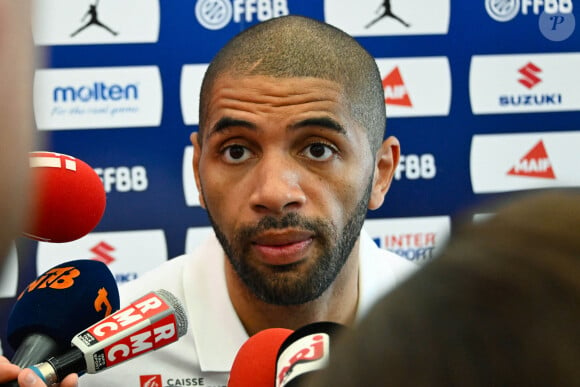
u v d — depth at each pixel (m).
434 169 2.46
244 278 1.24
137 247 2.43
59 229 1.17
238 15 2.39
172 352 1.39
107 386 1.38
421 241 2.47
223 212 1.24
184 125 2.41
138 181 2.42
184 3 2.38
